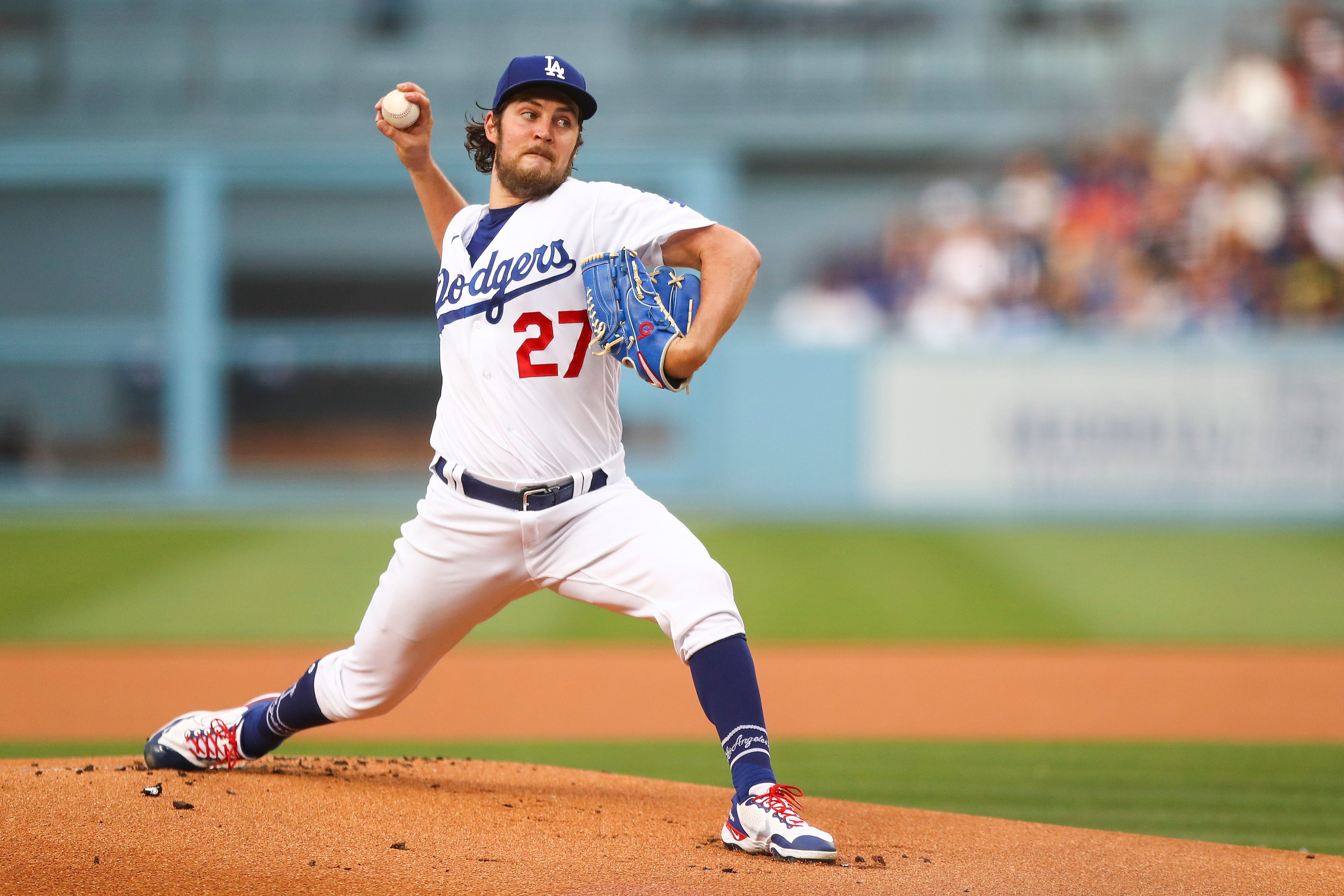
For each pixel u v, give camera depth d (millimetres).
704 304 10828
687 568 11102
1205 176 53000
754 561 37750
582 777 13805
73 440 58938
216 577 34969
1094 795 15570
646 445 54781
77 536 42969
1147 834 13328
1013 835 12141
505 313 11352
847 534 43500
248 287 63156
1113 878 10781
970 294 54781
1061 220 53875
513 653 25969
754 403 50188
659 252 11461
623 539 11297
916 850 11406
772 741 18984
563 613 30516
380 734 19375
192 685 23031
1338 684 23109
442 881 10062
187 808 11266
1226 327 51781
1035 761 17516
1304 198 52125
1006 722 20297
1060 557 38688
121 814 11039
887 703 21719
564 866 10484
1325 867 11336
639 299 10805
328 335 59844
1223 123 53594
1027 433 48906
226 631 28062
